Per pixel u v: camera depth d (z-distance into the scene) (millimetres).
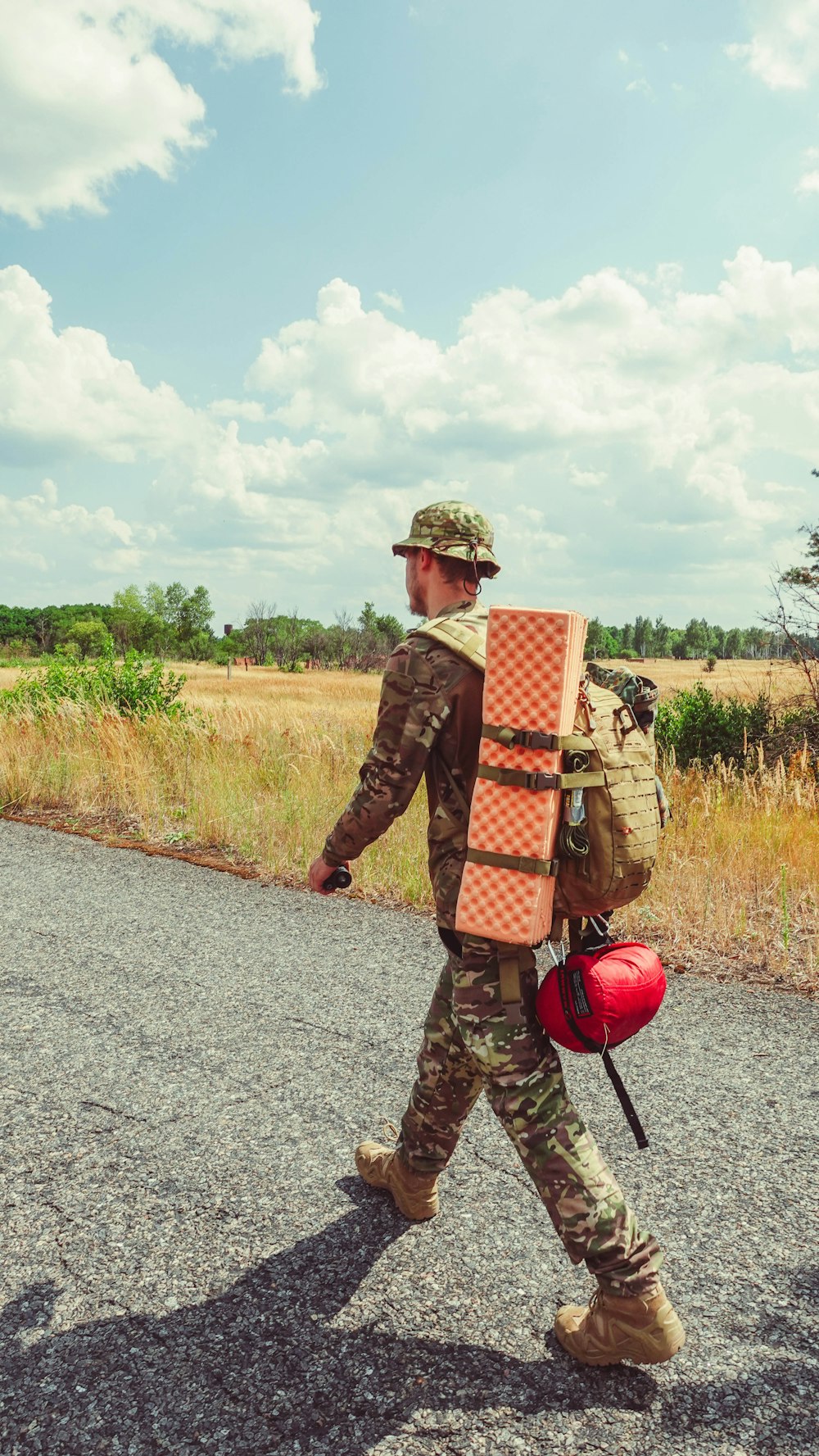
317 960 4199
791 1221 2223
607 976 1644
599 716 1711
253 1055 3172
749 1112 2779
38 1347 1809
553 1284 1999
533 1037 1724
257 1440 1575
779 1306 1920
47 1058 3154
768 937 4465
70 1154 2535
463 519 1901
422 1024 3453
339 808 6781
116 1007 3615
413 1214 2215
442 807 1791
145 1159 2512
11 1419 1628
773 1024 3477
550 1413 1637
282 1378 1722
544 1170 1678
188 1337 1832
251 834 6559
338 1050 3215
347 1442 1570
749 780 6770
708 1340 1821
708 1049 3254
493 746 1648
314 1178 2416
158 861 6168
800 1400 1663
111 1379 1723
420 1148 2150
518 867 1636
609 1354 1681
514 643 1620
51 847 6586
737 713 9914
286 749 8734
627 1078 3020
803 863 5414
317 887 1978
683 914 4699
